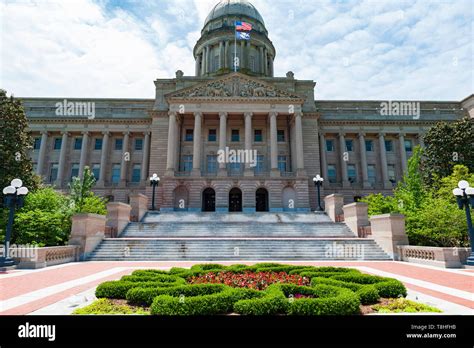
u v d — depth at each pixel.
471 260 14.43
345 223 27.34
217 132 48.91
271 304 5.86
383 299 7.35
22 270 13.90
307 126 48.59
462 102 54.06
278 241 21.00
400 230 19.02
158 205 44.81
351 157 52.59
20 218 18.25
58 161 50.81
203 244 20.52
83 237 18.66
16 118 26.33
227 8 66.56
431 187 29.53
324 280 7.97
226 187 42.22
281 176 43.78
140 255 19.08
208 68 61.09
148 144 51.12
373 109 53.72
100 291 7.66
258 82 46.44
